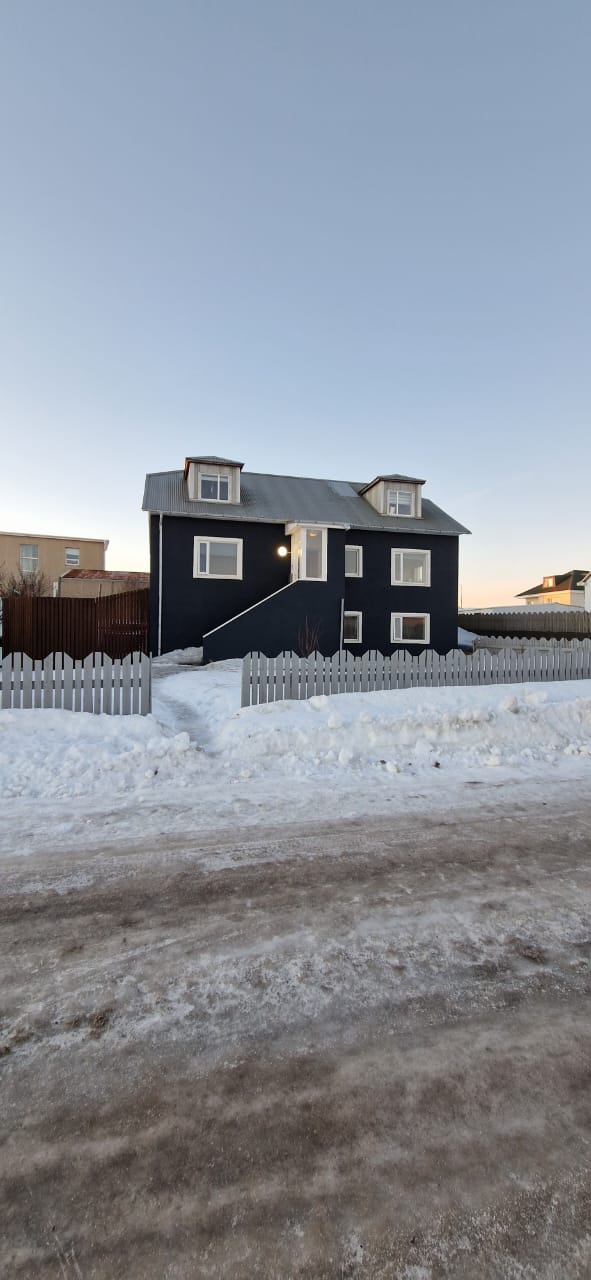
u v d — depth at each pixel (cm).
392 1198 160
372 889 346
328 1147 176
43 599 1780
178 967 267
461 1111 189
